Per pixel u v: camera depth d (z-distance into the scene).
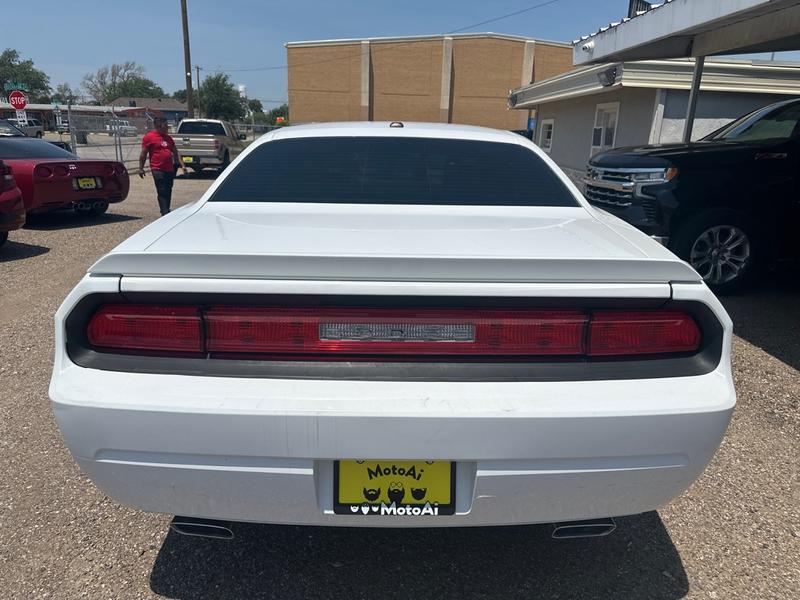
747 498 2.68
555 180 2.84
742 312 5.26
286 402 1.64
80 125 20.98
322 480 1.72
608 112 13.63
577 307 1.73
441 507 1.74
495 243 2.00
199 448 1.66
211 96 58.00
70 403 1.67
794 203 5.54
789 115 5.90
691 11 5.95
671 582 2.19
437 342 1.72
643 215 5.57
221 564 2.26
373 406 1.63
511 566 2.27
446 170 2.81
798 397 3.64
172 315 1.70
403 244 1.94
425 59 37.78
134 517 2.51
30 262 6.96
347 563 2.27
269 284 1.67
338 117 39.22
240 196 2.63
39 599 2.07
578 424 1.66
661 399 1.71
